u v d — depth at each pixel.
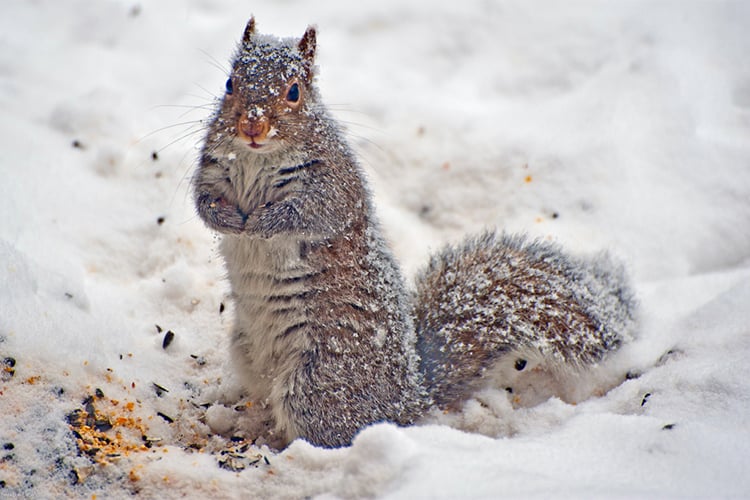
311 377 9.02
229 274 9.53
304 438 8.99
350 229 9.26
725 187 12.42
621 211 12.24
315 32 9.60
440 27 15.86
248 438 9.17
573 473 6.77
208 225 9.05
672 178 12.66
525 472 6.64
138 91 14.21
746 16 15.46
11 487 7.49
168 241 11.53
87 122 12.83
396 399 9.21
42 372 8.56
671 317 10.33
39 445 7.86
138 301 10.60
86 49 14.98
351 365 9.04
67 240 11.10
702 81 14.23
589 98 13.98
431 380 9.67
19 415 8.09
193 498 7.30
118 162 12.34
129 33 15.38
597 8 16.06
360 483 6.67
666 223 12.06
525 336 9.77
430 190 12.88
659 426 7.47
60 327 9.07
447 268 10.37
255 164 9.12
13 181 11.44
